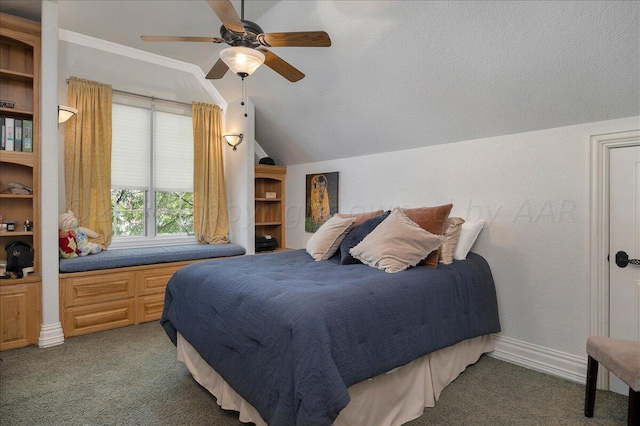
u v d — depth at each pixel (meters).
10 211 3.11
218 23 3.20
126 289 3.36
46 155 2.85
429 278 2.20
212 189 4.41
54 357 2.65
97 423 1.85
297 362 1.42
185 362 2.37
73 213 3.42
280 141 4.54
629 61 1.92
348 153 3.98
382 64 2.79
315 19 2.77
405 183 3.44
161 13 3.05
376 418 1.76
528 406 2.04
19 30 2.78
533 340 2.55
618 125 2.17
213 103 4.51
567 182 2.39
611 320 2.26
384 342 1.75
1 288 2.71
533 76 2.26
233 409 1.90
